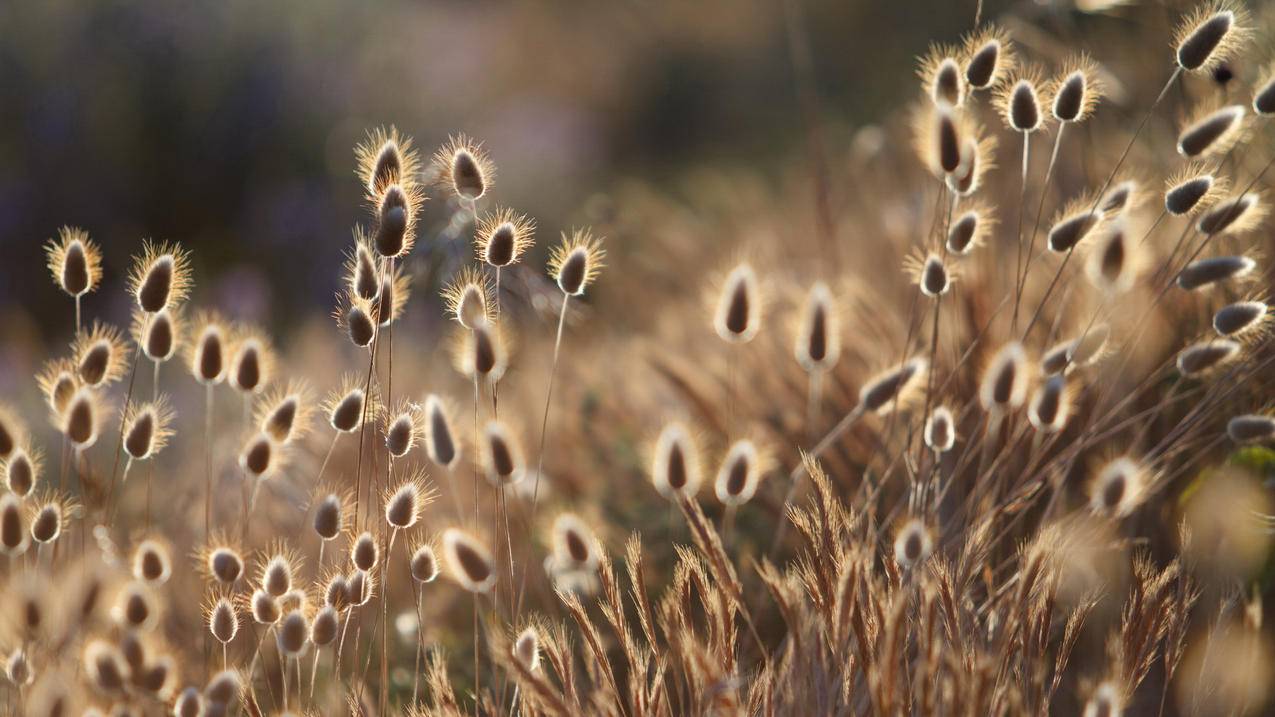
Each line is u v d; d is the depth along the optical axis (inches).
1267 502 84.3
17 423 83.1
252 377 83.7
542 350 96.9
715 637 82.0
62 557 86.3
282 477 90.7
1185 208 83.2
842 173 114.8
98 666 81.6
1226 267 83.4
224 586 82.6
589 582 86.3
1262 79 84.6
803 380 89.9
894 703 80.4
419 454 91.4
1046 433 87.4
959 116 83.7
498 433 82.7
